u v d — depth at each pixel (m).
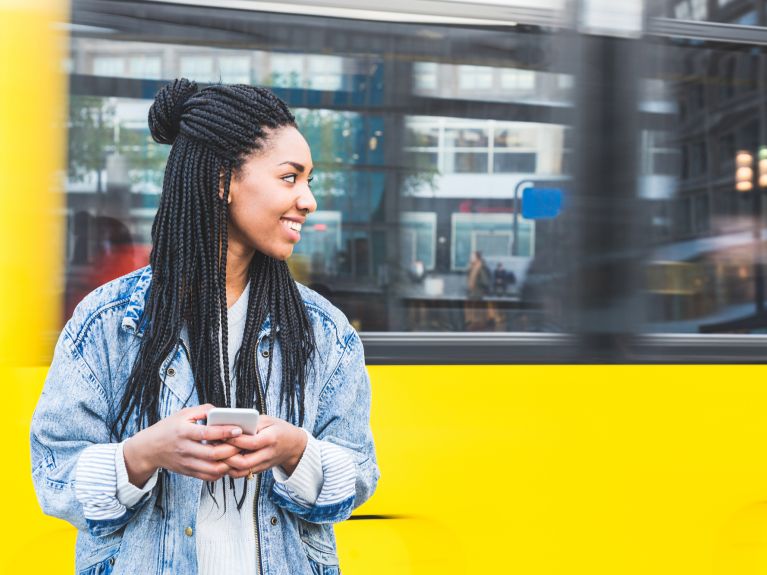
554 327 2.81
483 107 2.78
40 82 2.53
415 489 2.68
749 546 2.86
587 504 2.77
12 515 2.45
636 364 2.83
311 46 2.69
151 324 1.51
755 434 2.88
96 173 2.55
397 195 2.74
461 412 2.72
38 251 2.52
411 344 2.73
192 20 2.62
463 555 2.69
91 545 1.50
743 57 2.94
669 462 2.82
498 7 2.79
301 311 1.59
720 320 2.91
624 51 2.87
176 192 1.53
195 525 1.47
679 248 2.89
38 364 2.49
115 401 1.52
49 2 2.54
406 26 2.74
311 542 1.58
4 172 2.50
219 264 1.52
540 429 2.76
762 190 2.96
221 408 1.38
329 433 1.60
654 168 2.88
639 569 2.79
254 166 1.51
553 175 2.81
